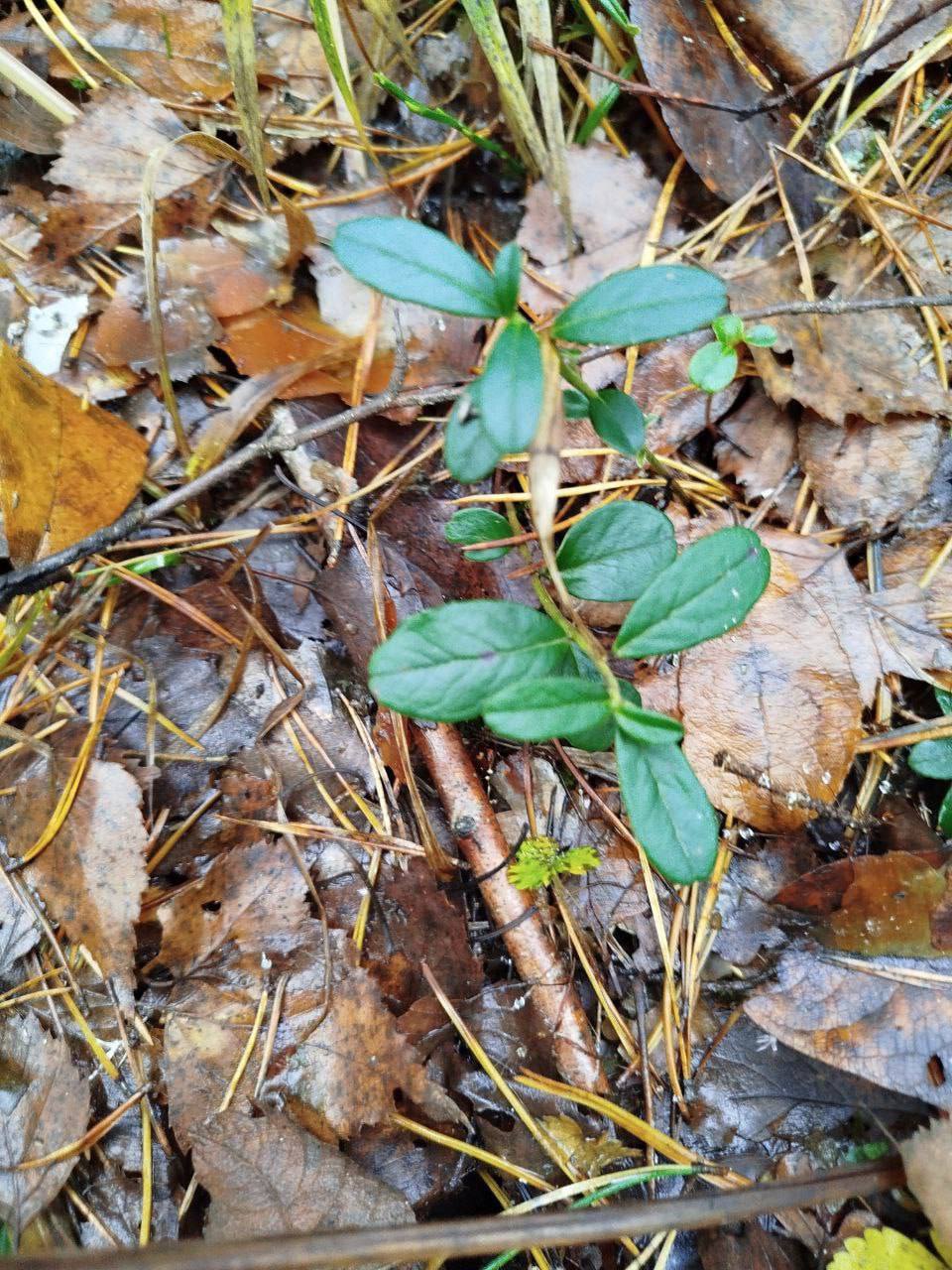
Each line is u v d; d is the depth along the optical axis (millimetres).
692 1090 147
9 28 180
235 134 182
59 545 160
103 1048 142
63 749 157
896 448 166
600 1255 138
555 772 161
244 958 147
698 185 182
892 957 145
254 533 169
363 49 172
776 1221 138
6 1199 132
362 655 161
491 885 150
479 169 190
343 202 182
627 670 159
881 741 156
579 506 172
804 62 178
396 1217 131
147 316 170
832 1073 146
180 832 154
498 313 111
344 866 153
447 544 166
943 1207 127
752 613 158
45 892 149
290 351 172
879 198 174
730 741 154
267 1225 130
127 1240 134
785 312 156
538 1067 146
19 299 172
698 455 175
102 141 176
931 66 182
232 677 163
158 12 182
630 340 111
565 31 181
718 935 153
